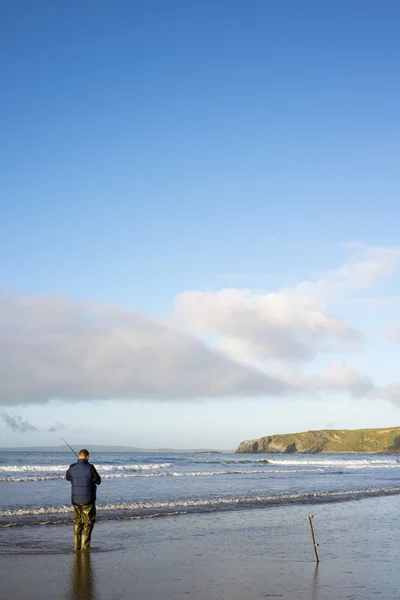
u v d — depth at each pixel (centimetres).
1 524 1446
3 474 3522
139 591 827
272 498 2284
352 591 830
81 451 1197
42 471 3947
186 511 1833
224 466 6219
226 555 1129
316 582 890
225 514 1802
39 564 1006
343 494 2609
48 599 777
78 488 1149
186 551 1167
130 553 1130
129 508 1841
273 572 967
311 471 5125
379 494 2708
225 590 835
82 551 1135
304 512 1911
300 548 1225
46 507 1762
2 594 799
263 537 1371
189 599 780
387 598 789
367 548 1234
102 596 795
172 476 3778
